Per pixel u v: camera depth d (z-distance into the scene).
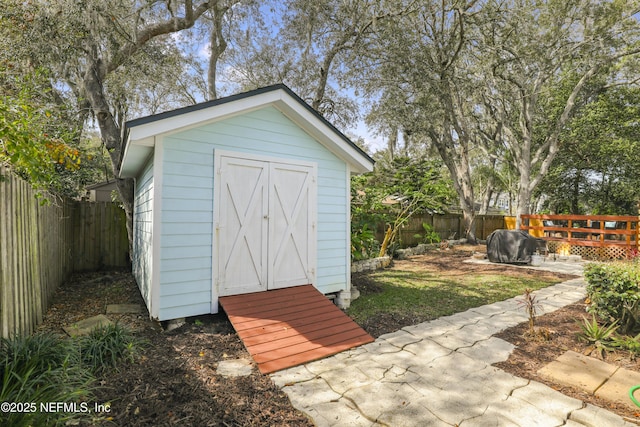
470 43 12.52
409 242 12.32
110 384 2.58
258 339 3.45
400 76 11.11
